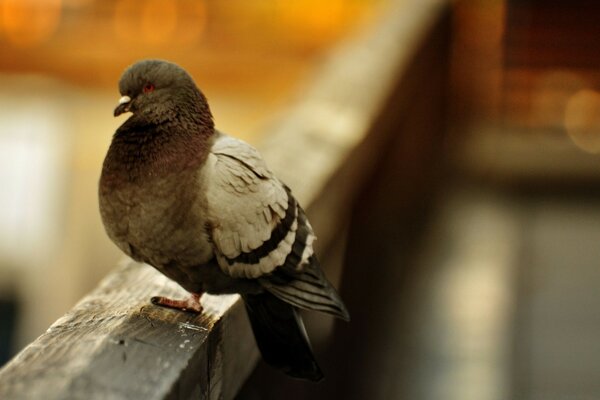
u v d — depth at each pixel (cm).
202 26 2227
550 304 1165
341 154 794
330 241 771
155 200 471
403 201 1290
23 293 1759
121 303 474
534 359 1023
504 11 2181
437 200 1596
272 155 727
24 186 1827
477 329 1101
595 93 2227
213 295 511
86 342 375
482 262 1308
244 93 2081
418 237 1412
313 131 830
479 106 2017
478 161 1777
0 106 1942
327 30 2267
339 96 955
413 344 1070
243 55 2128
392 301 1187
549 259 1327
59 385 327
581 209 1573
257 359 577
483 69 2058
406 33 1267
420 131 1433
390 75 1067
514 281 1247
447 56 1673
